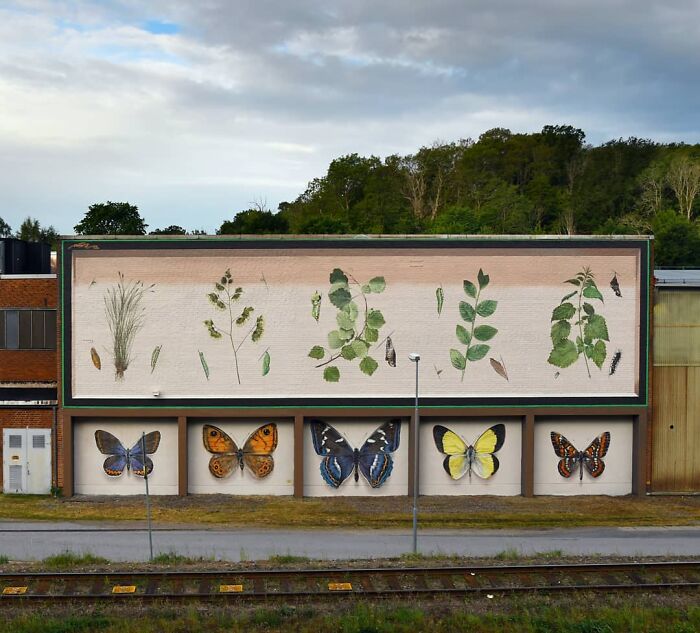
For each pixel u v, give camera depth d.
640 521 29.23
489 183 97.88
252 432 32.84
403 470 33.00
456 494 33.09
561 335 32.78
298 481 32.41
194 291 32.28
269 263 32.25
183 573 20.92
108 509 30.33
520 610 19.20
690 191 87.06
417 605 19.41
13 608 19.09
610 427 33.50
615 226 82.06
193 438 32.81
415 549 23.77
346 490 32.91
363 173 97.19
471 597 19.88
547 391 32.78
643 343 32.94
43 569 21.70
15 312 34.09
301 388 32.38
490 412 32.62
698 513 30.50
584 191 95.38
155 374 32.28
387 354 32.50
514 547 25.17
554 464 33.41
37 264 37.66
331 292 32.34
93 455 32.78
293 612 18.84
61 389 32.34
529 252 32.62
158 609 18.98
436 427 33.00
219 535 26.62
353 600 19.62
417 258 32.41
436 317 32.53
